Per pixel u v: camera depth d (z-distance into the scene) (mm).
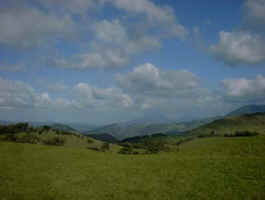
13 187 24719
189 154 47000
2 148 51969
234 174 27125
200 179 26359
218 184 24000
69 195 22547
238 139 53844
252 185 22812
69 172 32125
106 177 29328
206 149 49719
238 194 20859
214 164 33312
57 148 55562
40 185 25766
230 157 38312
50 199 21516
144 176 29359
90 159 43219
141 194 22516
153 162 38656
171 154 49156
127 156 47844
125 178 28625
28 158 42219
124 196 22094
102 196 22219
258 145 43875
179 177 27875
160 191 23141
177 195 21750
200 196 21078
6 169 32938
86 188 24734
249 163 31750
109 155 49250
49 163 38406
